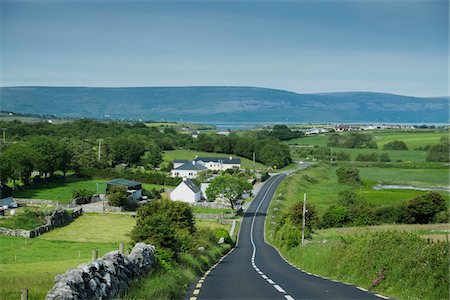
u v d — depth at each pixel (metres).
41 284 24.56
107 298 14.66
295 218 68.38
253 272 29.34
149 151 188.38
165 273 20.94
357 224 87.56
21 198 110.81
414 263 19.66
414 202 88.50
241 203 124.88
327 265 28.67
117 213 98.38
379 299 17.45
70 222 88.94
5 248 63.94
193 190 123.19
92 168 146.50
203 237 54.81
